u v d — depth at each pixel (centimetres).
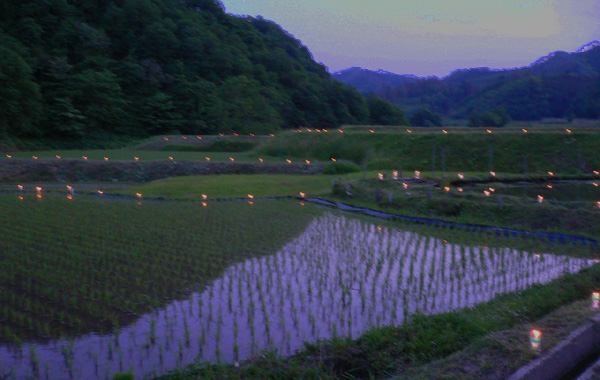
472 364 583
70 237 1434
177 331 802
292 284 1059
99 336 778
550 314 750
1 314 852
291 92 8656
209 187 2628
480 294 1005
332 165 3409
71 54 6025
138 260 1209
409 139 3688
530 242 1451
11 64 4562
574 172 2980
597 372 577
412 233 1602
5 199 2144
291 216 1914
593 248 1373
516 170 3109
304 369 615
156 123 6203
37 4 6050
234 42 8562
